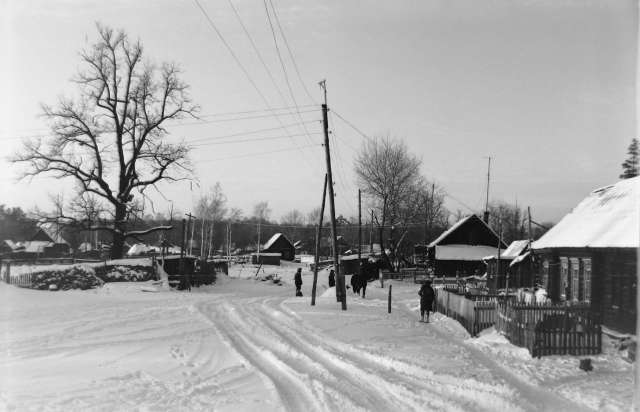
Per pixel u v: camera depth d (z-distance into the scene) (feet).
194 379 40.50
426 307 82.53
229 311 92.32
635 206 70.03
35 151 158.81
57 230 170.71
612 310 62.54
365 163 237.25
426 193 254.88
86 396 34.60
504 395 34.50
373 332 66.39
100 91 168.55
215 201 360.28
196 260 168.76
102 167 167.63
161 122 176.96
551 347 49.29
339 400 33.94
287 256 370.32
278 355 50.67
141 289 140.46
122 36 169.99
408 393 35.35
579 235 72.13
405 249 302.86
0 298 103.60
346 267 235.81
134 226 191.62
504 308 60.03
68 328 66.74
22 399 33.55
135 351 52.13
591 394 35.17
